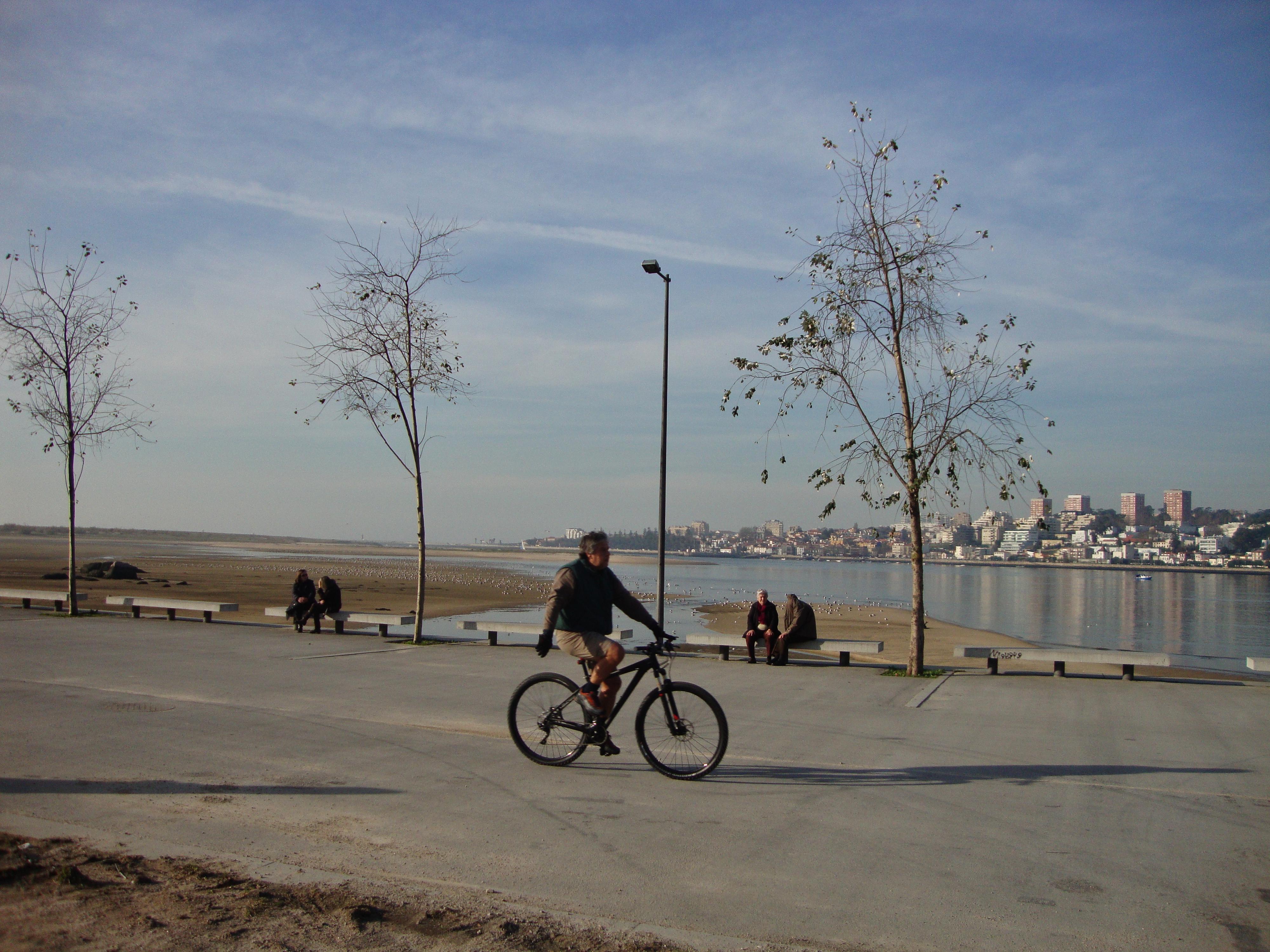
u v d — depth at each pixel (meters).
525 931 3.93
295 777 6.46
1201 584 115.56
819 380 14.41
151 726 8.07
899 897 4.41
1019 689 11.80
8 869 4.39
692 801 6.04
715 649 18.19
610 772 6.79
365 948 3.74
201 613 23.75
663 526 18.72
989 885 4.58
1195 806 6.05
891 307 14.20
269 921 3.98
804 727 8.77
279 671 12.06
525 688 7.04
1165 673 18.94
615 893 4.41
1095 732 8.65
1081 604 62.94
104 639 15.65
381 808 5.74
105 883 4.34
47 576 46.47
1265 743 8.18
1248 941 3.96
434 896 4.30
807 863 4.87
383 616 17.58
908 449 13.95
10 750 7.04
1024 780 6.71
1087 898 4.42
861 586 93.62
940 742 8.13
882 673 13.59
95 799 5.77
